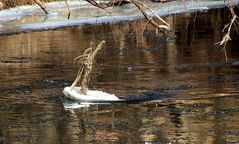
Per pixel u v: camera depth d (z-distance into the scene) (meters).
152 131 12.98
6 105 15.55
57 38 30.56
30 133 13.04
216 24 34.00
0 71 20.88
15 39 30.91
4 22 38.75
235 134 12.55
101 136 12.70
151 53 24.08
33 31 34.25
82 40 29.30
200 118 13.79
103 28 34.44
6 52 25.97
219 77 18.38
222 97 15.70
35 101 15.92
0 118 14.30
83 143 12.26
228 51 23.98
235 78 18.12
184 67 20.42
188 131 12.86
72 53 24.84
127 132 12.94
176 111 14.46
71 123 13.75
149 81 18.09
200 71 19.56
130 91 16.73
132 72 19.69
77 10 42.66
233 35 29.00
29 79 19.09
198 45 26.06
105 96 15.96
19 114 14.66
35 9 42.97
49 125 13.62
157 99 15.75
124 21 37.31
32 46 27.73
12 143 12.36
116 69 20.33
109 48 25.91
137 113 14.44
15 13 42.16
